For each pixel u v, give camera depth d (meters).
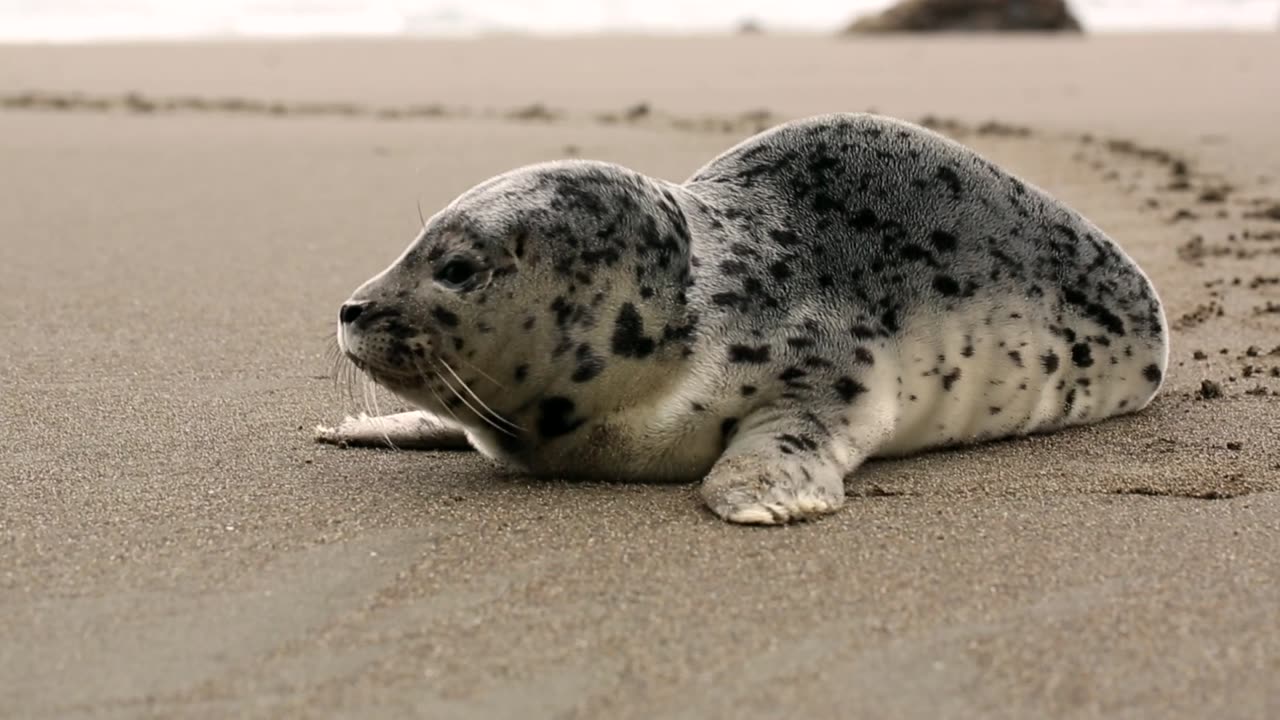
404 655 3.81
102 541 4.61
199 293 8.30
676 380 5.28
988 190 6.02
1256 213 10.45
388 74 20.03
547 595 4.21
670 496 5.17
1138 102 16.84
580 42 26.20
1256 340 7.43
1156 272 8.86
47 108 15.97
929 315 5.67
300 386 6.62
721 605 4.15
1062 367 6.00
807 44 26.88
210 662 3.77
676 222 5.38
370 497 5.11
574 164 5.38
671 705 3.56
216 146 13.59
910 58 23.45
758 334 5.38
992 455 5.77
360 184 11.74
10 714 3.51
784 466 5.05
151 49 23.16
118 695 3.60
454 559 4.48
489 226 5.16
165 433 5.89
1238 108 15.95
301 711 3.52
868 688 3.65
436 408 5.32
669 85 18.83
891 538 4.70
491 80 19.38
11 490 5.12
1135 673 3.75
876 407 5.45
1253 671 3.76
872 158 5.88
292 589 4.23
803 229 5.68
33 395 6.38
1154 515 4.96
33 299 8.08
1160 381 6.31
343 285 8.55
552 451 5.39
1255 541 4.70
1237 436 5.95
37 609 4.09
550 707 3.54
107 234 9.82
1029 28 33.06
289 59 21.95
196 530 4.72
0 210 10.56
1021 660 3.81
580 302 5.17
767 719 3.49
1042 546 4.64
